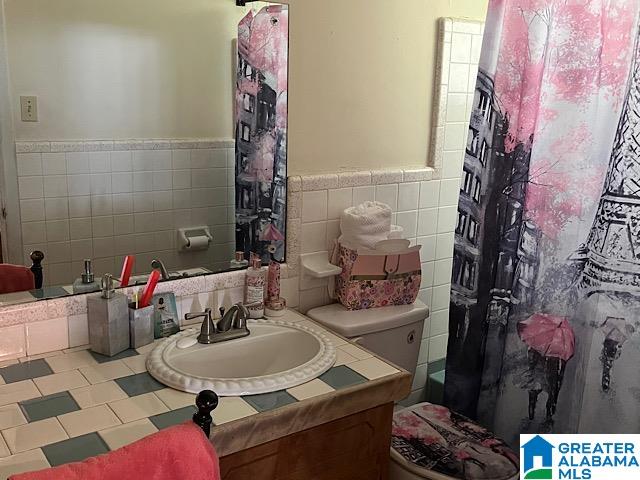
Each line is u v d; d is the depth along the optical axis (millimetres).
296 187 1910
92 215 1576
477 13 2262
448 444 1891
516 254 1937
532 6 1783
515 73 1842
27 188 1486
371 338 1979
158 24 1593
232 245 1819
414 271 2090
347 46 1952
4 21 1400
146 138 1625
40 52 1451
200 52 1671
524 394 1986
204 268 1775
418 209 2264
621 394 1789
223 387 1347
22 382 1383
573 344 1869
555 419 1934
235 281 1812
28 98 1453
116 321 1513
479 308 2016
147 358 1490
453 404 2125
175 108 1656
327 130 1971
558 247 1851
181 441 1061
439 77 2193
